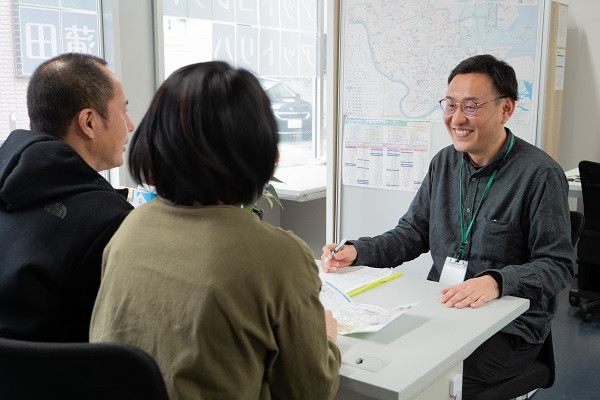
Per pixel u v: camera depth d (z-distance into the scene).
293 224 4.82
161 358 0.99
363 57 3.12
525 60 2.71
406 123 3.04
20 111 3.09
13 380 0.97
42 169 1.29
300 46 4.65
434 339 1.40
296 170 4.57
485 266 1.98
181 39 3.74
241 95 0.97
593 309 3.93
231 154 0.96
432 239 2.14
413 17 2.95
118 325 1.04
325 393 1.04
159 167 1.02
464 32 2.83
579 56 5.21
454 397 1.42
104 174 3.43
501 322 1.54
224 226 0.98
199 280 0.96
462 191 2.05
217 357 0.96
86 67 1.46
